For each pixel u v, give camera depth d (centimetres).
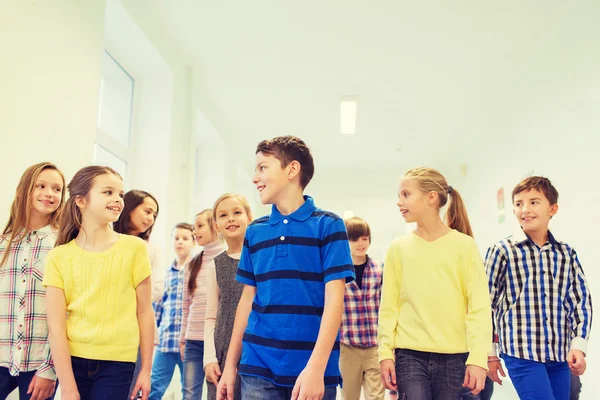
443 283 157
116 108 369
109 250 151
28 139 206
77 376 139
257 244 129
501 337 182
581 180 306
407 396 150
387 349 159
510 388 410
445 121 557
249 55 406
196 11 341
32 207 163
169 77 386
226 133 593
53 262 145
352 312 247
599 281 281
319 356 108
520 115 426
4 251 158
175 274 277
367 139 631
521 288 181
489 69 424
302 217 125
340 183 809
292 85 467
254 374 115
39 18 216
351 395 243
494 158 512
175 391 366
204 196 579
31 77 209
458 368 152
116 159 362
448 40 376
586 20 298
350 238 254
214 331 177
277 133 612
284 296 118
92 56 261
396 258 169
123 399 142
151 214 228
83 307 143
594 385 283
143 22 327
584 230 301
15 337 151
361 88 470
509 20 346
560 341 174
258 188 128
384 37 374
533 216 185
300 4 331
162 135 379
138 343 152
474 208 602
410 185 167
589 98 296
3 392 151
